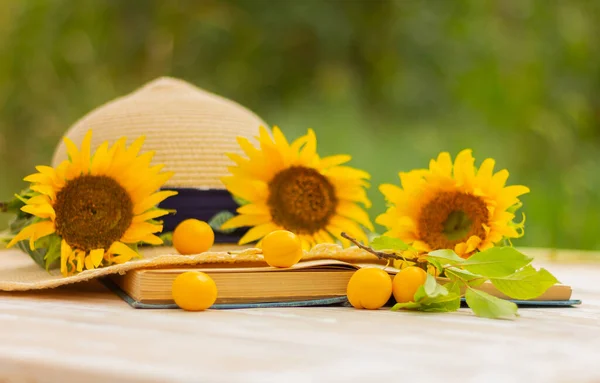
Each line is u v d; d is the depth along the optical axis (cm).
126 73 345
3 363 92
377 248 114
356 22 362
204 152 141
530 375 90
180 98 145
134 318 105
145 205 122
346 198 131
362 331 101
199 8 353
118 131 141
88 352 94
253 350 95
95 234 120
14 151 315
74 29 329
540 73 336
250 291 112
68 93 324
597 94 338
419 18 353
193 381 88
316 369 90
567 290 115
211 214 138
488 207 120
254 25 355
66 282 114
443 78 351
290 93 357
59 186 119
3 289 116
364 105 354
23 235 118
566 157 320
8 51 317
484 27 343
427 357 94
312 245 129
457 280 112
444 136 318
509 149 320
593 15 340
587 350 96
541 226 277
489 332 102
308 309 111
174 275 111
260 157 129
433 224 122
